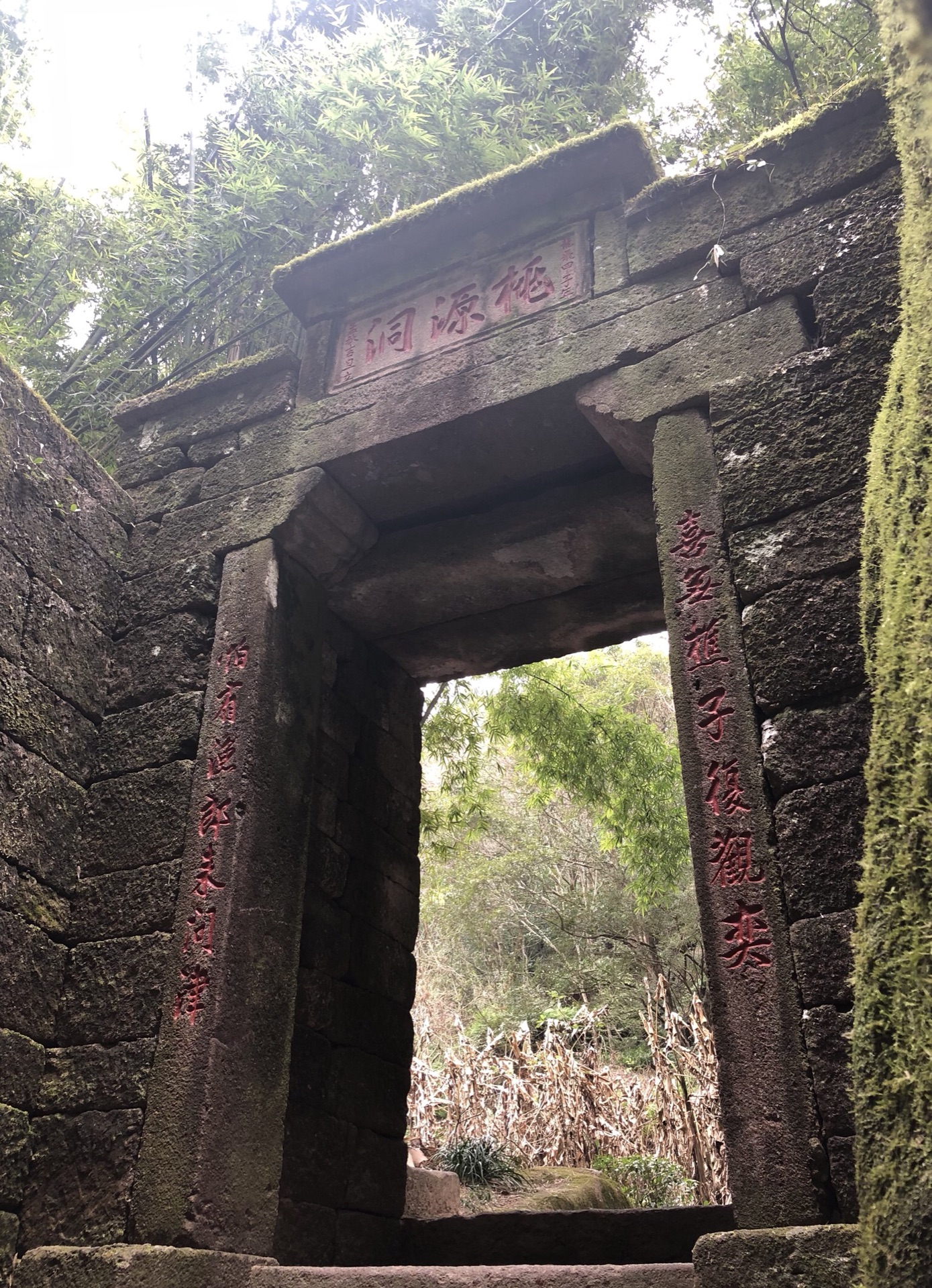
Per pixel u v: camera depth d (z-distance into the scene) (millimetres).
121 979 3938
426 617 5496
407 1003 5340
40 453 4641
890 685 2354
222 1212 3432
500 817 15148
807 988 2711
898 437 2650
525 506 4980
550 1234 4594
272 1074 3838
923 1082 1965
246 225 6383
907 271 2787
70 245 6840
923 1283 1861
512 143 6051
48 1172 3641
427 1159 7539
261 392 5195
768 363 3748
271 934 4023
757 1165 2570
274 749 4328
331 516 4789
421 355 4734
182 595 4770
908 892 2125
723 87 6523
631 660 15234
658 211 4355
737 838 2988
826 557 3270
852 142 3980
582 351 4215
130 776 4414
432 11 7199
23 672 4273
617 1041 12320
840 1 5957
